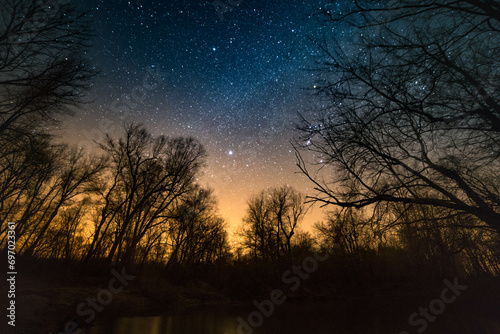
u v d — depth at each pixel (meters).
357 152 6.82
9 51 7.56
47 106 8.61
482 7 5.07
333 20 5.86
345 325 11.98
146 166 28.98
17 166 15.26
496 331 10.07
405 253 22.73
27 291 13.85
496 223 6.23
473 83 5.77
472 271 19.94
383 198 6.50
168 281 28.78
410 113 6.32
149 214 29.44
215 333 10.56
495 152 6.37
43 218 26.05
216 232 40.31
